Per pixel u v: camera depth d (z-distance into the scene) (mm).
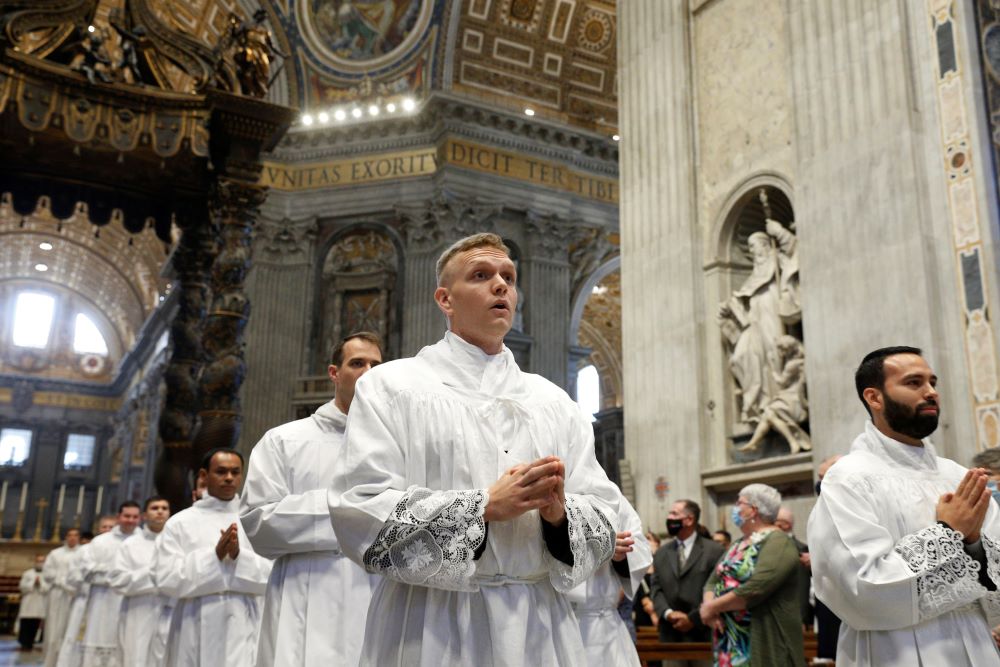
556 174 18547
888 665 2498
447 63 18266
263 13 8938
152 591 5961
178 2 19078
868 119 6820
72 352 38688
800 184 7355
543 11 18594
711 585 4582
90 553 7598
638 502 8695
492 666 1814
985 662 2490
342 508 1889
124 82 8438
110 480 36531
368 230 18250
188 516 4770
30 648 14461
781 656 4113
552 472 1817
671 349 8570
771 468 7422
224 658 4355
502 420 2049
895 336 6348
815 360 6984
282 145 18484
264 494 3416
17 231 33000
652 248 9031
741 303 8180
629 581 2119
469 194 17594
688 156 8789
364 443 1973
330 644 3203
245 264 8523
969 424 5918
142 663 5914
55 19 8219
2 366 37406
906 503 2588
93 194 9508
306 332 17750
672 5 9289
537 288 17781
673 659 5172
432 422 1991
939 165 6371
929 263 6242
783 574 4164
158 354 29031
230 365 8250
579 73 19375
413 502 1836
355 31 18703
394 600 1925
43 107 8016
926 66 6574
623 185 9609
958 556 2387
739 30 8555
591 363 27125
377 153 18312
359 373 3568
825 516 2594
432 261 17375
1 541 18250
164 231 9820
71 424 37938
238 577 4414
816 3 7422
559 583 1899
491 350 2182
